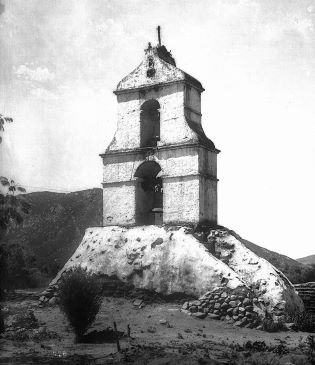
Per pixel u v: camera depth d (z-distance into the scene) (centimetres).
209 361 1295
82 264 2403
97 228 2530
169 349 1488
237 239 2350
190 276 2164
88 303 1666
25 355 1432
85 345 1595
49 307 2217
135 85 2555
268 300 2069
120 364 1315
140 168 2514
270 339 1745
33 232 4266
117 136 2577
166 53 2645
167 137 2448
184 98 2452
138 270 2277
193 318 1998
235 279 2064
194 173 2364
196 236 2289
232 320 1970
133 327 1866
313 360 1362
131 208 2489
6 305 2188
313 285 2392
